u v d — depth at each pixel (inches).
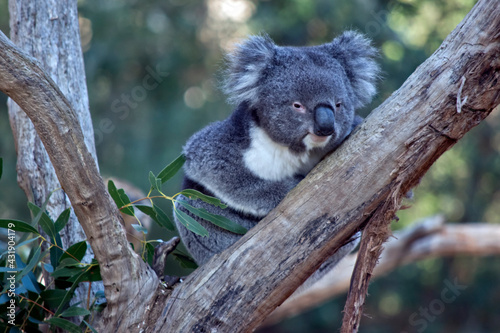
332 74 204.1
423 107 165.6
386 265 398.6
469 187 617.9
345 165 171.5
